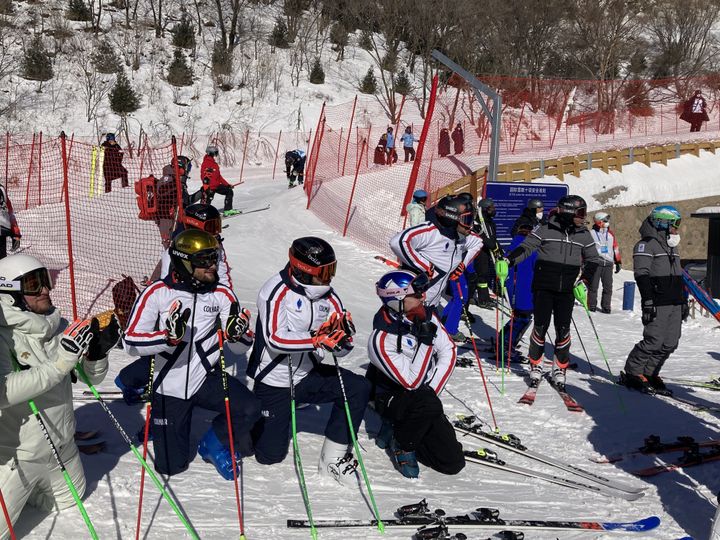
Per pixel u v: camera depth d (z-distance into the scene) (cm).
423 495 462
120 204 1688
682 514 451
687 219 2225
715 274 1422
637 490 488
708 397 736
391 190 2012
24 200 1986
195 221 551
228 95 3794
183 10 4266
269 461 480
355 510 431
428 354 483
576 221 689
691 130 2805
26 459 358
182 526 389
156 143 3219
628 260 2130
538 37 3469
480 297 1108
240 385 452
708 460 538
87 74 3397
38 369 331
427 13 3572
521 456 544
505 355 872
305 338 445
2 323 343
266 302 443
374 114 3888
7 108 3150
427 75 3831
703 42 4059
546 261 694
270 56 4184
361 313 1105
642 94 3225
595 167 2153
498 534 395
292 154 2305
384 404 490
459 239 624
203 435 519
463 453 509
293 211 1798
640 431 609
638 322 1235
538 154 2431
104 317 376
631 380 741
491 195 1458
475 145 2691
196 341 436
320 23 4512
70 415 382
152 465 457
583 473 512
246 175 3016
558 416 645
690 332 1138
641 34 4162
